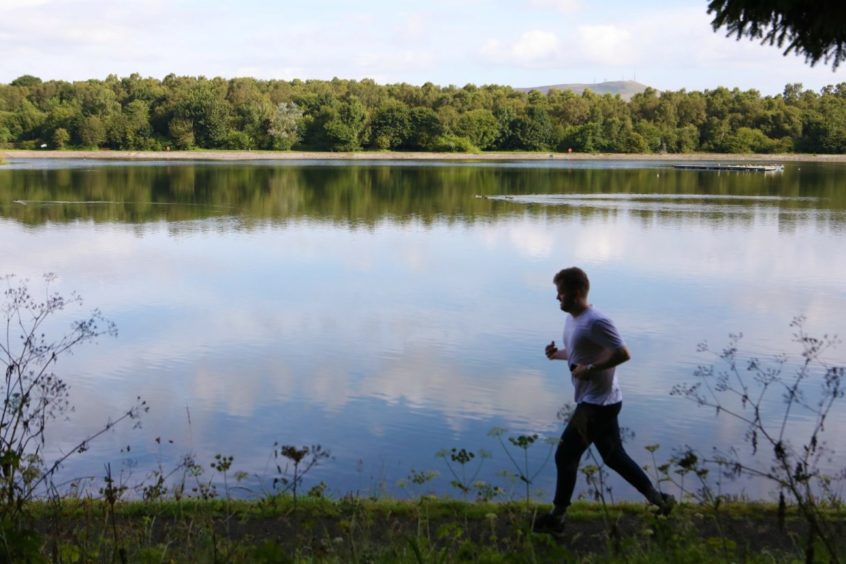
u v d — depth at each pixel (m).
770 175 65.88
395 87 134.25
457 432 9.27
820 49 4.26
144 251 22.81
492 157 106.94
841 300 16.70
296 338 13.38
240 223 29.72
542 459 8.38
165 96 106.81
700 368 7.20
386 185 50.69
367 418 9.70
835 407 9.98
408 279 18.89
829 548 3.61
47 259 21.19
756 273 19.97
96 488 7.23
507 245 24.72
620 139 115.19
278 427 9.38
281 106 105.62
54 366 11.47
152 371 11.45
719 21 4.38
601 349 5.21
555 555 3.99
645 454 8.54
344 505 5.88
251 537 5.21
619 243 25.22
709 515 5.56
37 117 100.69
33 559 3.34
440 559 4.01
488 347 12.89
